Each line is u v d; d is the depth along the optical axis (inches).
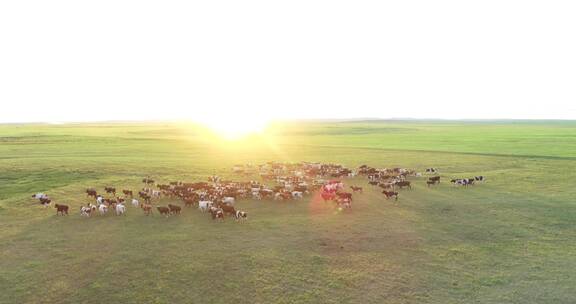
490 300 836.0
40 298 848.9
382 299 844.0
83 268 975.6
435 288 888.3
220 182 1937.7
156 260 1015.6
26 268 977.5
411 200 1635.1
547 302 826.2
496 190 1802.4
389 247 1113.4
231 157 3021.7
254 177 2198.6
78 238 1168.8
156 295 858.1
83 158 2620.6
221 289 882.1
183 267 976.9
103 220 1344.7
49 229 1248.8
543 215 1405.0
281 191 1663.4
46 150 3260.3
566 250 1090.1
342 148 3656.5
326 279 925.8
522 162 2529.5
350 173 2198.6
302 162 2630.4
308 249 1091.9
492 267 989.8
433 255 1061.1
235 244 1122.0
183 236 1182.9
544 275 943.7
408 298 847.7
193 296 855.1
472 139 4448.8
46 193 1672.0
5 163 2300.7
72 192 1715.1
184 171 2288.4
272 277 932.6
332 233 1218.0
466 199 1643.7
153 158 2792.8
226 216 1387.8
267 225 1291.8
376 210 1480.1
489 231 1245.1
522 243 1144.2
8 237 1175.0
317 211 1465.3
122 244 1120.8
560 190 1769.2
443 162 2645.2
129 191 1669.5
